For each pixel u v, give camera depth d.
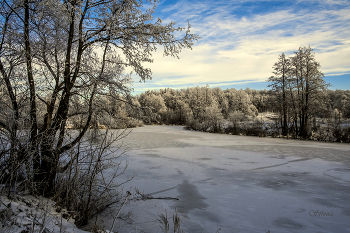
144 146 13.95
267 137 20.84
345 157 10.84
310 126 21.05
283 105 22.98
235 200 5.38
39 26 4.61
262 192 5.95
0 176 3.55
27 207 3.27
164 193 5.79
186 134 22.77
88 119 4.66
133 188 6.09
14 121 3.70
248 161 9.82
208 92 53.94
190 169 8.33
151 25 4.76
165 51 5.21
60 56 4.94
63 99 4.51
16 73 4.30
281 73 23.27
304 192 5.95
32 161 4.08
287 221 4.32
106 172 7.47
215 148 13.48
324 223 4.24
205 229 3.97
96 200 4.04
